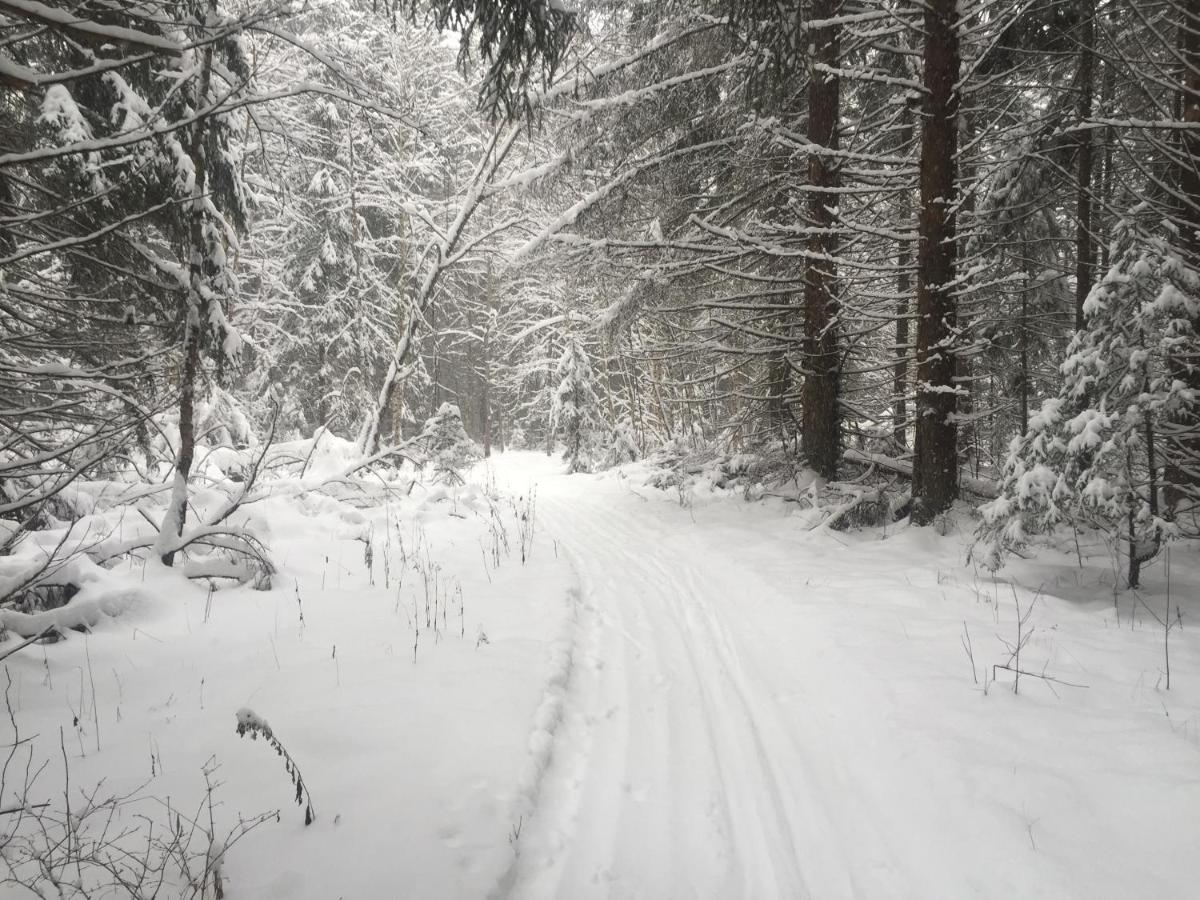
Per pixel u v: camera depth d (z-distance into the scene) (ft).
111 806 9.39
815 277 33.65
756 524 32.73
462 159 80.33
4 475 14.02
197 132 21.13
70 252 19.12
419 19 61.11
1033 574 21.04
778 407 41.63
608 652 17.74
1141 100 31.32
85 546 19.20
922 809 9.99
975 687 12.94
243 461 37.99
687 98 35.94
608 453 80.79
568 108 36.27
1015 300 37.63
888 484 32.45
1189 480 24.47
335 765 10.75
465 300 113.50
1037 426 18.98
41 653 14.87
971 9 26.76
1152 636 14.98
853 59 36.94
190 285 21.30
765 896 8.69
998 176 32.94
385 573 24.80
